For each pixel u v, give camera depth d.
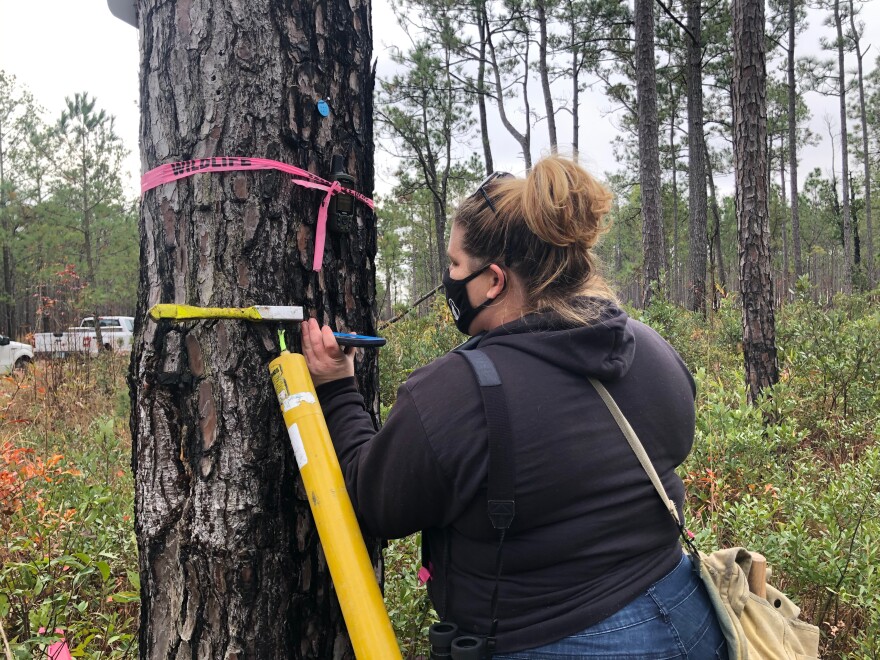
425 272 28.44
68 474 3.50
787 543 2.68
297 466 1.40
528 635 1.06
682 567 1.19
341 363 1.35
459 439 1.05
